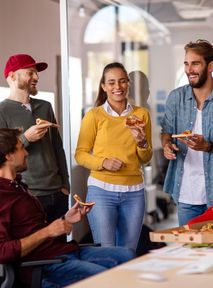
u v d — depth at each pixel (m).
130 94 5.35
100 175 4.27
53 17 6.34
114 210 4.30
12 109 4.23
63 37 4.92
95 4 8.24
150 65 12.73
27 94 4.28
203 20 12.50
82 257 3.72
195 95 4.29
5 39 5.45
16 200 3.46
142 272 2.50
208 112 4.23
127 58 11.23
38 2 6.04
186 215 4.31
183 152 4.30
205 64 4.18
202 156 4.23
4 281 3.27
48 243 3.54
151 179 8.88
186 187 4.29
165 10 11.51
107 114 4.32
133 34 11.53
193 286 2.27
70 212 3.54
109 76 4.30
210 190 4.23
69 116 4.91
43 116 4.34
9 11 5.51
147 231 5.53
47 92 6.00
